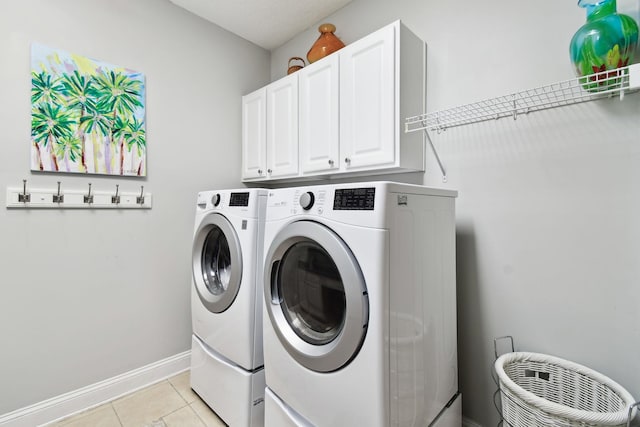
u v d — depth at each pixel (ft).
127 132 6.11
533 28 4.32
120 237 6.12
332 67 5.90
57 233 5.38
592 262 3.90
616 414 2.97
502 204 4.63
